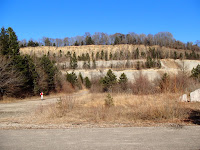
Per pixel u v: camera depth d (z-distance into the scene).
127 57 88.69
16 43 29.16
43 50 115.12
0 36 27.36
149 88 19.59
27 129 6.97
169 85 13.80
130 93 22.30
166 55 94.19
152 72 53.62
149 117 9.27
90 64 86.19
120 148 4.70
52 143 5.17
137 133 6.18
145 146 4.84
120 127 7.21
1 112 12.37
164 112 9.43
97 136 5.84
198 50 115.50
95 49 120.25
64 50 120.69
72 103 12.88
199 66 30.98
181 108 10.30
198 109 11.53
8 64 25.27
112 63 84.81
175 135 5.88
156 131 6.44
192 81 21.92
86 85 62.78
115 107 12.49
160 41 119.44
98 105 14.22
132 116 9.64
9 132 6.48
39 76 33.47
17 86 26.78
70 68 82.88
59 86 44.41
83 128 7.08
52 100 24.14
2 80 23.64
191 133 6.12
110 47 120.69
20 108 14.79
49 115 9.93
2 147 4.89
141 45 118.81
